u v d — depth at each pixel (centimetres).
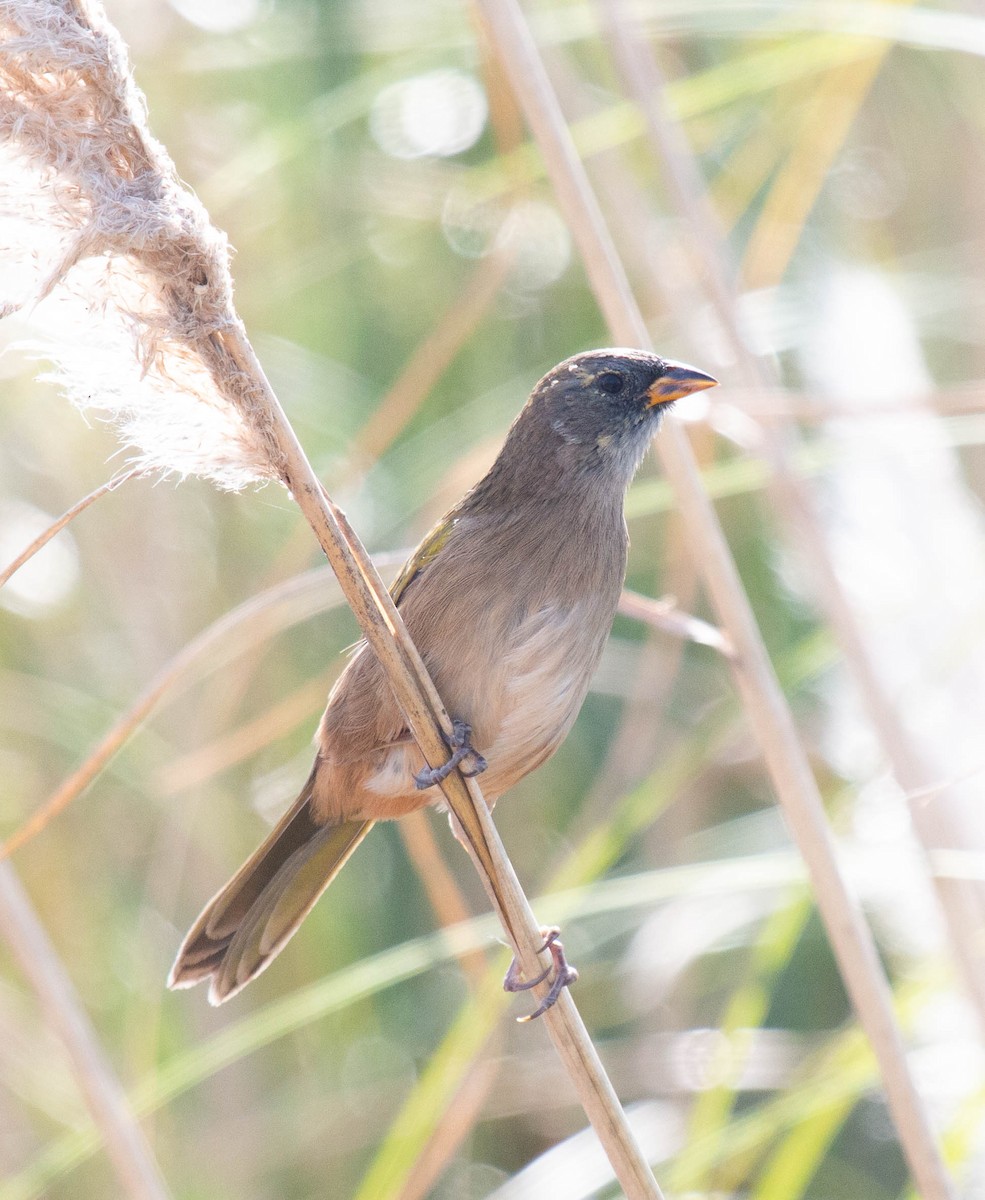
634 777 1080
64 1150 848
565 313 1216
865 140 1270
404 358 1177
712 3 861
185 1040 1073
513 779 749
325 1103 1090
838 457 978
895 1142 1112
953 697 918
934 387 1066
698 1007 1139
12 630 1148
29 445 1142
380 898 1155
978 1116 752
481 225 1212
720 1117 798
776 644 1168
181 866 1092
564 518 734
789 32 984
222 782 1144
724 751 1148
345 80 1127
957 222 1227
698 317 1027
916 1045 944
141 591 1134
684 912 1048
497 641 709
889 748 827
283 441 533
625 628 1214
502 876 590
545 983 590
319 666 1163
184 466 530
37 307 499
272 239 1184
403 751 717
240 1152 1060
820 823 745
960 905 794
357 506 1108
